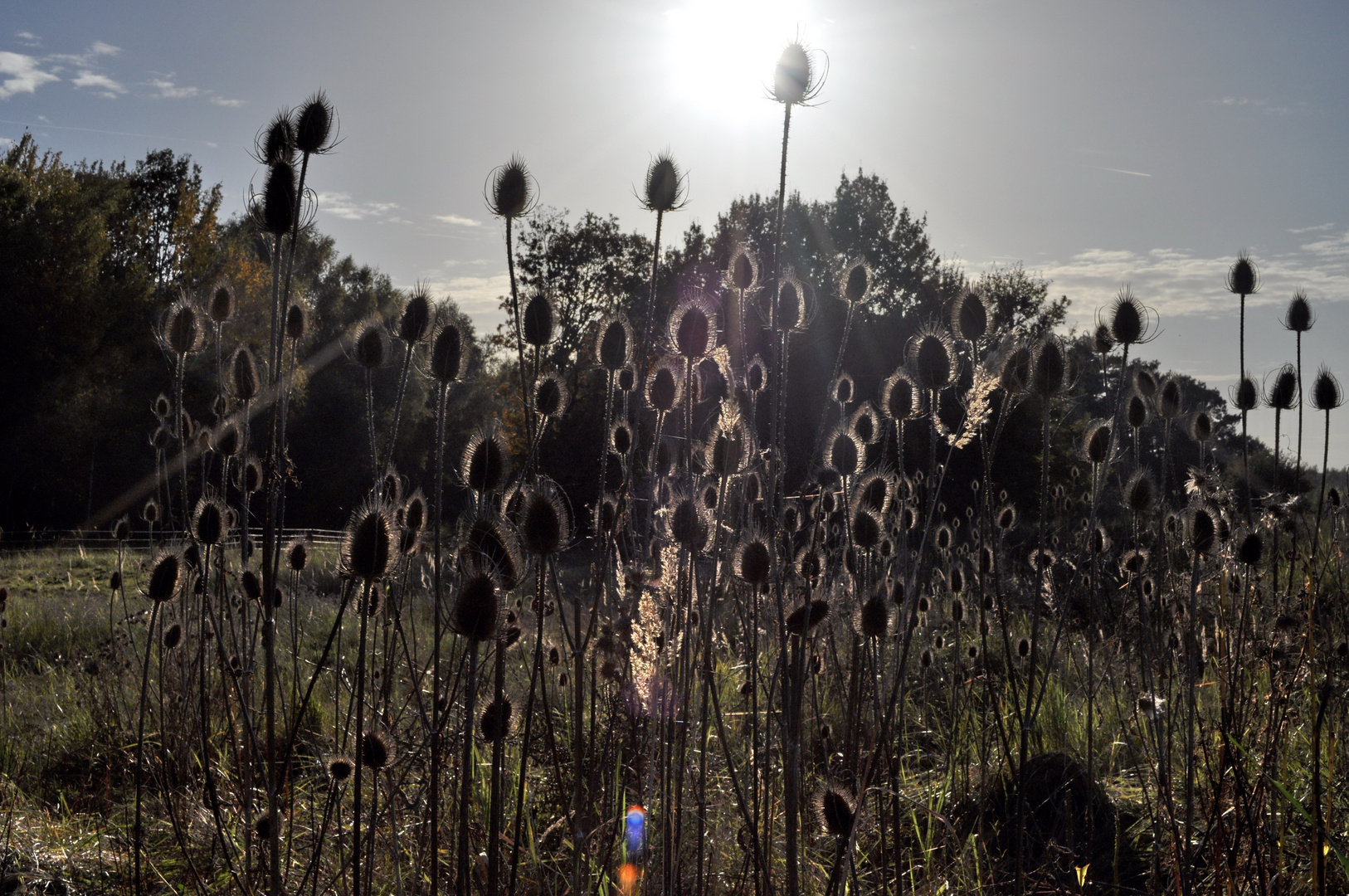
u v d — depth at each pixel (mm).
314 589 8914
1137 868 4082
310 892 3582
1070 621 5727
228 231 45031
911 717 5840
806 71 2869
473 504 2604
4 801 5148
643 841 3627
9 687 8492
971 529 7098
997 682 5793
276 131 2834
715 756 4492
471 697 2395
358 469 42125
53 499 33344
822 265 31688
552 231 37594
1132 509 4113
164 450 5523
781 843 4055
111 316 35312
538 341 3246
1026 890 3816
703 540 3297
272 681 2869
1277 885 3465
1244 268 4816
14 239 33094
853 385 4449
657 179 3145
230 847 3840
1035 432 22781
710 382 3775
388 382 38562
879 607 2967
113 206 39094
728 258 3307
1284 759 3709
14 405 33031
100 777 5723
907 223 34781
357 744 2746
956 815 4586
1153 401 4676
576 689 3012
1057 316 31578
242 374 3312
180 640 4605
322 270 59062
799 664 2814
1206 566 4551
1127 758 5199
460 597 2357
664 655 3119
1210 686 5070
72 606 11930
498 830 2445
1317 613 4652
